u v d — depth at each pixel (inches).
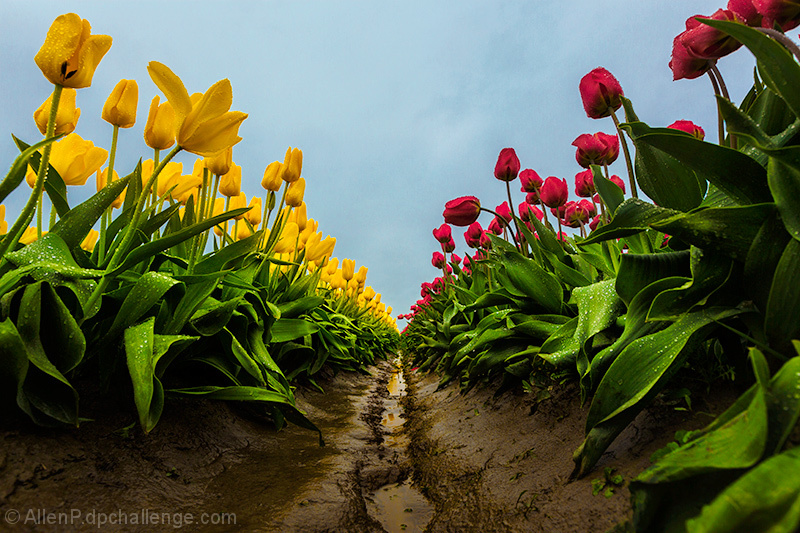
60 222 54.0
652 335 39.6
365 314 295.9
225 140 54.5
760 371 23.3
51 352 45.8
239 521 44.0
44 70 44.9
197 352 68.2
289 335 102.3
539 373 77.5
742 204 38.7
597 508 37.3
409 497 64.7
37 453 39.9
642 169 48.9
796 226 30.2
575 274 76.9
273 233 95.3
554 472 49.6
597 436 41.8
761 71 34.1
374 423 112.5
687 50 49.1
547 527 39.6
